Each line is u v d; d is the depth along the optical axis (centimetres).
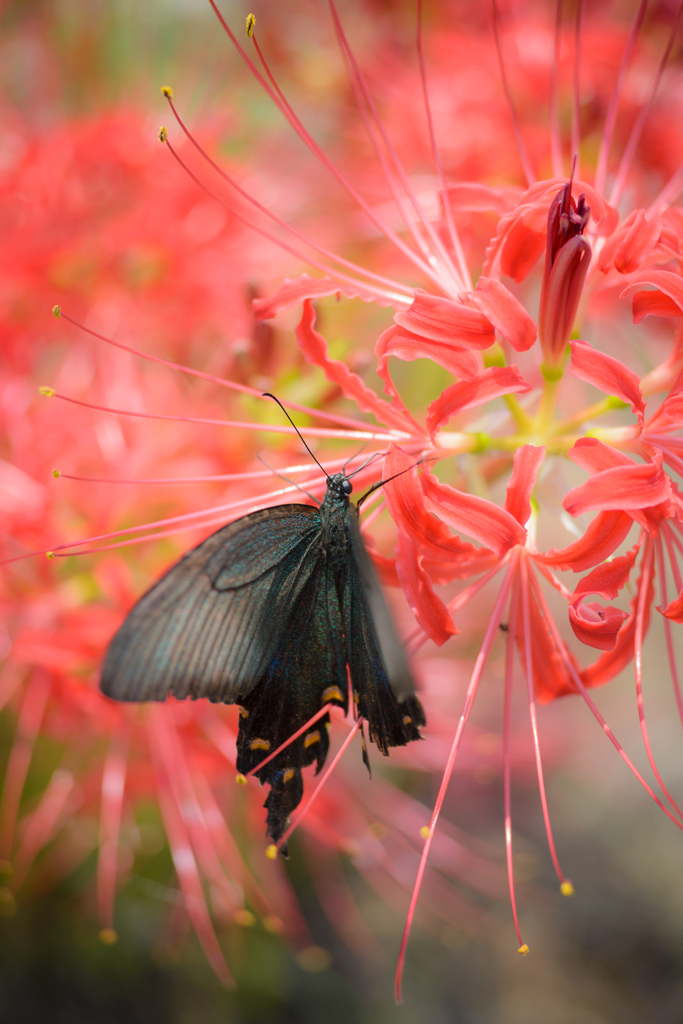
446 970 115
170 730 65
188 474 64
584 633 54
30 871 83
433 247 58
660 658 127
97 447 66
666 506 53
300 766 55
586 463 53
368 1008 109
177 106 72
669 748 127
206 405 64
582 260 54
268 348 62
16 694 68
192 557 53
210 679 53
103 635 64
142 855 81
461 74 71
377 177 71
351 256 70
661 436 54
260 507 57
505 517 53
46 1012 95
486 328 54
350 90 74
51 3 73
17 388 67
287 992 105
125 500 64
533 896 121
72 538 64
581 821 126
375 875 87
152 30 75
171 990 99
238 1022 101
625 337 69
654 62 70
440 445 56
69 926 91
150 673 53
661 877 123
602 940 120
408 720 54
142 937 92
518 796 123
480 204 58
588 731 124
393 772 88
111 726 66
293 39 76
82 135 69
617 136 69
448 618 54
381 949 112
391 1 74
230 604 54
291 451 62
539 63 70
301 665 55
